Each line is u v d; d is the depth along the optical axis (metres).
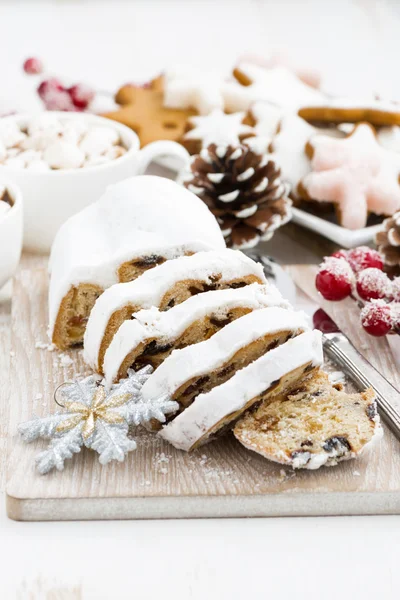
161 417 0.65
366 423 0.67
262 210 0.85
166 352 0.69
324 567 0.62
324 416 0.67
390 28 1.40
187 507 0.64
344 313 0.79
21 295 0.80
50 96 1.01
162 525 0.64
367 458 0.66
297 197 0.90
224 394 0.65
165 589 0.61
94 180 0.84
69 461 0.66
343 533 0.64
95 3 1.51
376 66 1.24
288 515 0.65
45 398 0.71
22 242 0.86
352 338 0.77
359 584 0.61
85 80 1.18
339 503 0.64
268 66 1.10
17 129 0.88
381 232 0.83
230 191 0.85
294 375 0.68
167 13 1.47
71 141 0.86
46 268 0.84
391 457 0.66
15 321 0.78
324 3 1.51
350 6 1.50
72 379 0.72
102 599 0.60
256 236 0.84
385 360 0.75
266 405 0.68
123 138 0.89
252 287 0.70
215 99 0.99
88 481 0.65
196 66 1.24
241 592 0.60
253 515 0.64
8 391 0.72
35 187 0.83
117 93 1.03
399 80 1.18
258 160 0.85
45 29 1.38
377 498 0.64
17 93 1.11
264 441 0.65
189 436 0.66
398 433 0.67
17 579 0.61
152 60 1.27
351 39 1.35
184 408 0.68
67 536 0.63
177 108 1.00
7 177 0.83
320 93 1.06
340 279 0.79
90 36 1.36
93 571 0.61
